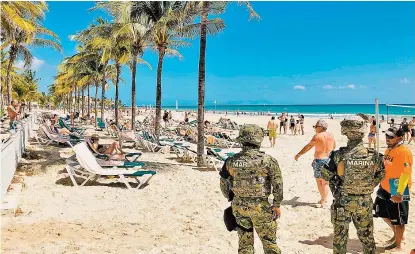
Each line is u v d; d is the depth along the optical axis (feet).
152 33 51.72
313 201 24.59
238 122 147.74
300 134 88.28
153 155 45.70
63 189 26.37
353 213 12.06
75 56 102.01
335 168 12.25
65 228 18.16
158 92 53.62
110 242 16.31
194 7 39.58
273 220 11.43
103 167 30.58
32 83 216.54
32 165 34.65
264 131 11.51
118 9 59.67
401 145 14.87
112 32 65.92
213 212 21.85
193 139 63.52
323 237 17.60
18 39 84.12
